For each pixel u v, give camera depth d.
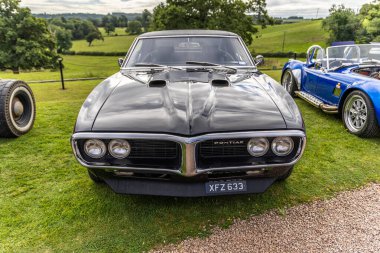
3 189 2.64
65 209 2.34
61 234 2.06
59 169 3.04
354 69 4.48
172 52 3.28
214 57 3.23
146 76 2.83
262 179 2.15
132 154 2.00
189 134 1.89
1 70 42.09
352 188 2.66
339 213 2.30
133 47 3.43
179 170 1.95
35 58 41.81
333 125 4.38
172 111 2.04
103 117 2.05
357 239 2.01
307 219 2.23
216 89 2.38
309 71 5.25
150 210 2.33
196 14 26.17
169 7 25.88
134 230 2.11
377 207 2.37
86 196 2.53
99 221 2.20
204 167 1.97
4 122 3.69
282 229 2.12
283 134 1.96
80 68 44.00
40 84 11.97
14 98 3.87
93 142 1.97
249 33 27.36
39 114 5.20
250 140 1.96
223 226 2.15
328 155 3.34
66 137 3.99
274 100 2.27
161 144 1.96
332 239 2.01
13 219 2.21
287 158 2.05
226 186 2.08
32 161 3.22
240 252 1.90
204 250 1.92
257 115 2.05
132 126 1.95
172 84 2.47
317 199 2.49
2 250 1.91
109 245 1.96
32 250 1.91
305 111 5.15
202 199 2.46
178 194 2.06
